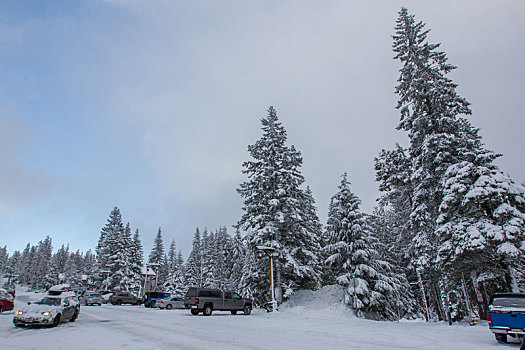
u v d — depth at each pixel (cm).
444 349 991
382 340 1203
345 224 2961
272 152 3195
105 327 1562
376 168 2956
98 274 7238
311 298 3056
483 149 2041
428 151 2202
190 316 2364
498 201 1831
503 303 1155
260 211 3111
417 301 4550
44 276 9750
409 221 2456
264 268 3188
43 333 1320
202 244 7950
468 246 1784
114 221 7569
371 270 2748
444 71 2366
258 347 995
